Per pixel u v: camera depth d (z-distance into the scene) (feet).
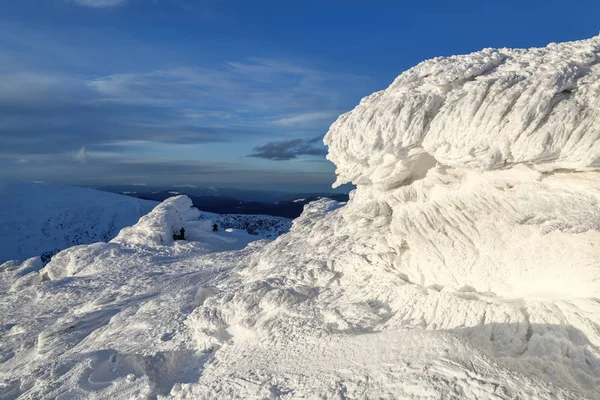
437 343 14.74
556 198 17.04
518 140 16.48
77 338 31.48
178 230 74.13
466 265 20.24
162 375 20.90
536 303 16.62
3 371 29.71
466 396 12.03
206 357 22.03
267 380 16.66
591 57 17.07
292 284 26.27
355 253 26.45
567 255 16.88
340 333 19.13
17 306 46.01
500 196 19.10
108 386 19.56
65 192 319.06
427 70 20.49
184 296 32.30
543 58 18.48
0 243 245.24
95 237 267.39
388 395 13.14
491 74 18.71
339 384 14.53
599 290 15.58
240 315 23.73
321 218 39.52
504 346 15.17
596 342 14.08
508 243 18.90
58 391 19.44
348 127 22.09
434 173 21.45
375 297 22.29
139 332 27.63
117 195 333.62
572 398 11.60
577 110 15.65
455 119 18.02
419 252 22.26
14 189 307.99
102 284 47.37
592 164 15.56
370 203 25.79
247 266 37.27
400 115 19.52
